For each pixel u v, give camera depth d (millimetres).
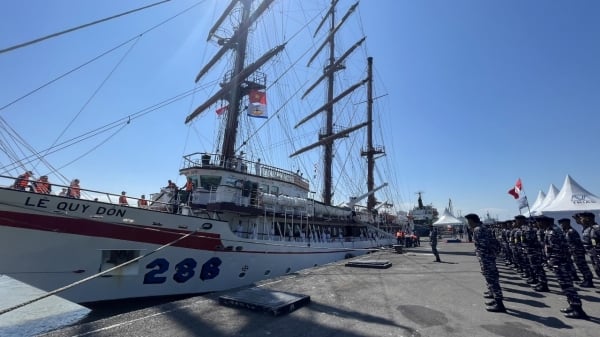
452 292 9000
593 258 11469
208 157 18109
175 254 12359
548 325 6047
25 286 22188
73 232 10438
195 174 17750
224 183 17469
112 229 11070
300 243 18531
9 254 9633
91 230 10711
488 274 7270
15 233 9656
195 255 12906
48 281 10203
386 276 11758
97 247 10820
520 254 12375
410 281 10727
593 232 11234
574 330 5754
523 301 8039
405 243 32156
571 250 10984
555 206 21219
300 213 19312
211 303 7332
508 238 15883
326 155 36219
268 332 5492
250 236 16344
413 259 18297
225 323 5930
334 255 22000
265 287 9477
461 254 22031
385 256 20391
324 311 6863
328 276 11695
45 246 10070
